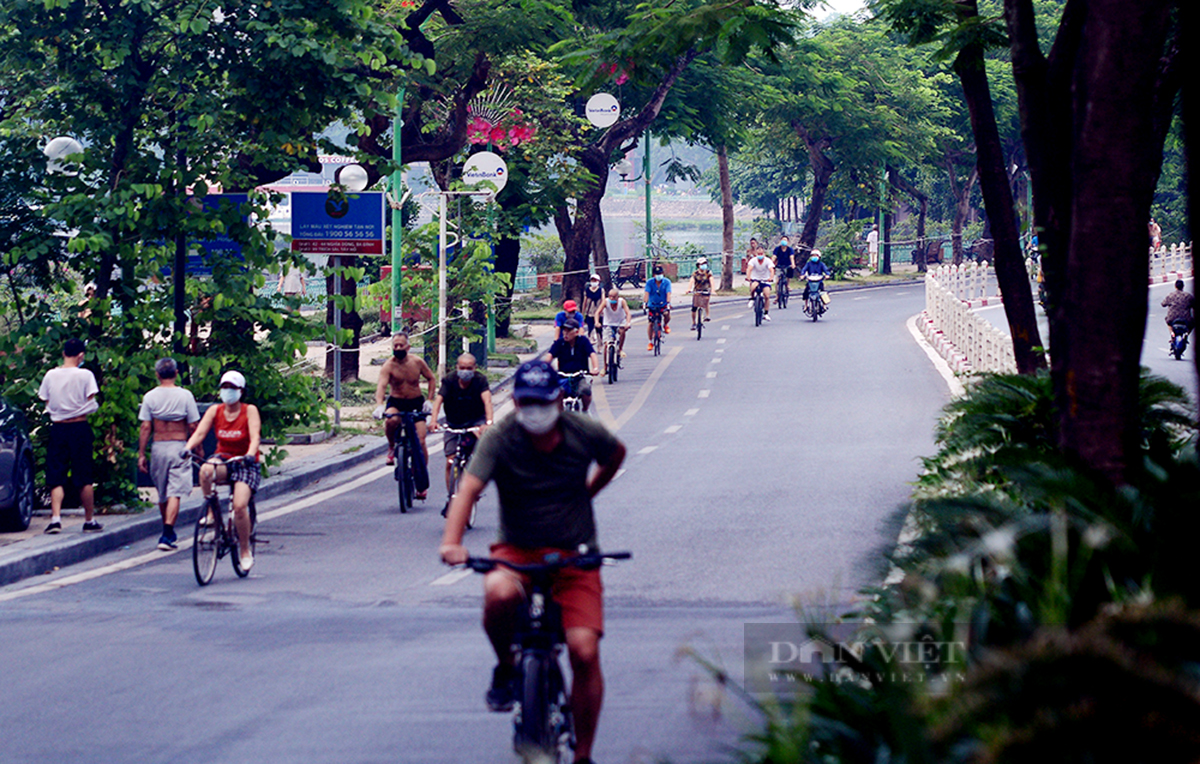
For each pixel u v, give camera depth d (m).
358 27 27.02
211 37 26.17
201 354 28.31
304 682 12.72
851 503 23.77
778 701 7.97
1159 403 17.97
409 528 23.33
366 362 50.25
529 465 9.20
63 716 11.68
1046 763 6.30
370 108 27.72
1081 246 11.84
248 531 19.47
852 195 99.38
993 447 17.59
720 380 44.97
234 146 27.53
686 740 10.31
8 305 26.86
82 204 25.00
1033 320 21.53
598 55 19.78
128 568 20.33
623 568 18.80
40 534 21.84
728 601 16.44
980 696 6.67
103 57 25.25
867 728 7.49
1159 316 69.56
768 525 21.89
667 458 30.27
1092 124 11.66
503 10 42.47
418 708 11.66
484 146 49.03
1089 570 8.58
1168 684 6.29
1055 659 6.55
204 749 10.60
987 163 21.42
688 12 19.39
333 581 18.92
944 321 53.31
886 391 40.94
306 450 32.56
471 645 14.32
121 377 25.72
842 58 92.88
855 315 70.19
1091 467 11.47
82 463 21.97
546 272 93.81
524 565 8.99
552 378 8.98
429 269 44.38
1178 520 8.69
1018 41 17.05
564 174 52.62
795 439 32.53
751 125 85.00
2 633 15.50
